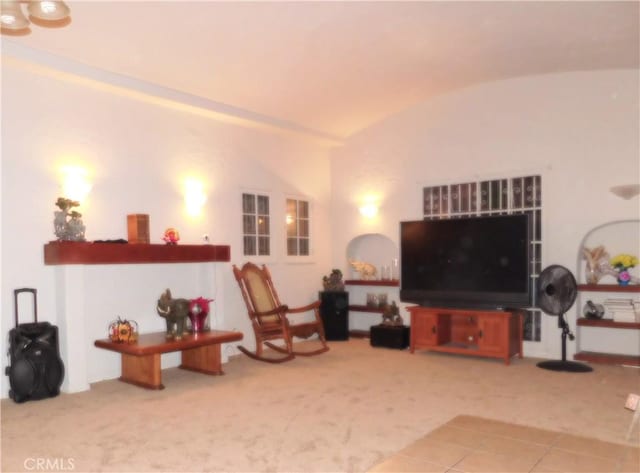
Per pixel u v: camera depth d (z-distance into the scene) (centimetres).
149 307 494
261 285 577
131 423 334
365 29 410
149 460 274
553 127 543
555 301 496
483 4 374
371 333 613
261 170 612
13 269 402
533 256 554
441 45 452
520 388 417
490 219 537
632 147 502
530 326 562
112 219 466
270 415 349
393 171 659
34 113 415
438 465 266
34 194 414
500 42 447
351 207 697
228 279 566
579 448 289
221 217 562
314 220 687
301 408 365
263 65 462
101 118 459
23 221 408
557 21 402
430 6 376
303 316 660
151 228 497
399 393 403
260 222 614
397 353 570
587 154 524
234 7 359
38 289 414
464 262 552
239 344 571
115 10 349
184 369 495
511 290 521
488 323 521
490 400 383
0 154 396
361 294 708
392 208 659
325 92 546
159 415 351
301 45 430
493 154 579
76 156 441
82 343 420
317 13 377
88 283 449
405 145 649
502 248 528
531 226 554
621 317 506
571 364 495
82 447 293
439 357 546
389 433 313
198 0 345
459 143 604
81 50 400
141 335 465
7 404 378
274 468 263
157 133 504
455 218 561
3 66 397
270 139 627
